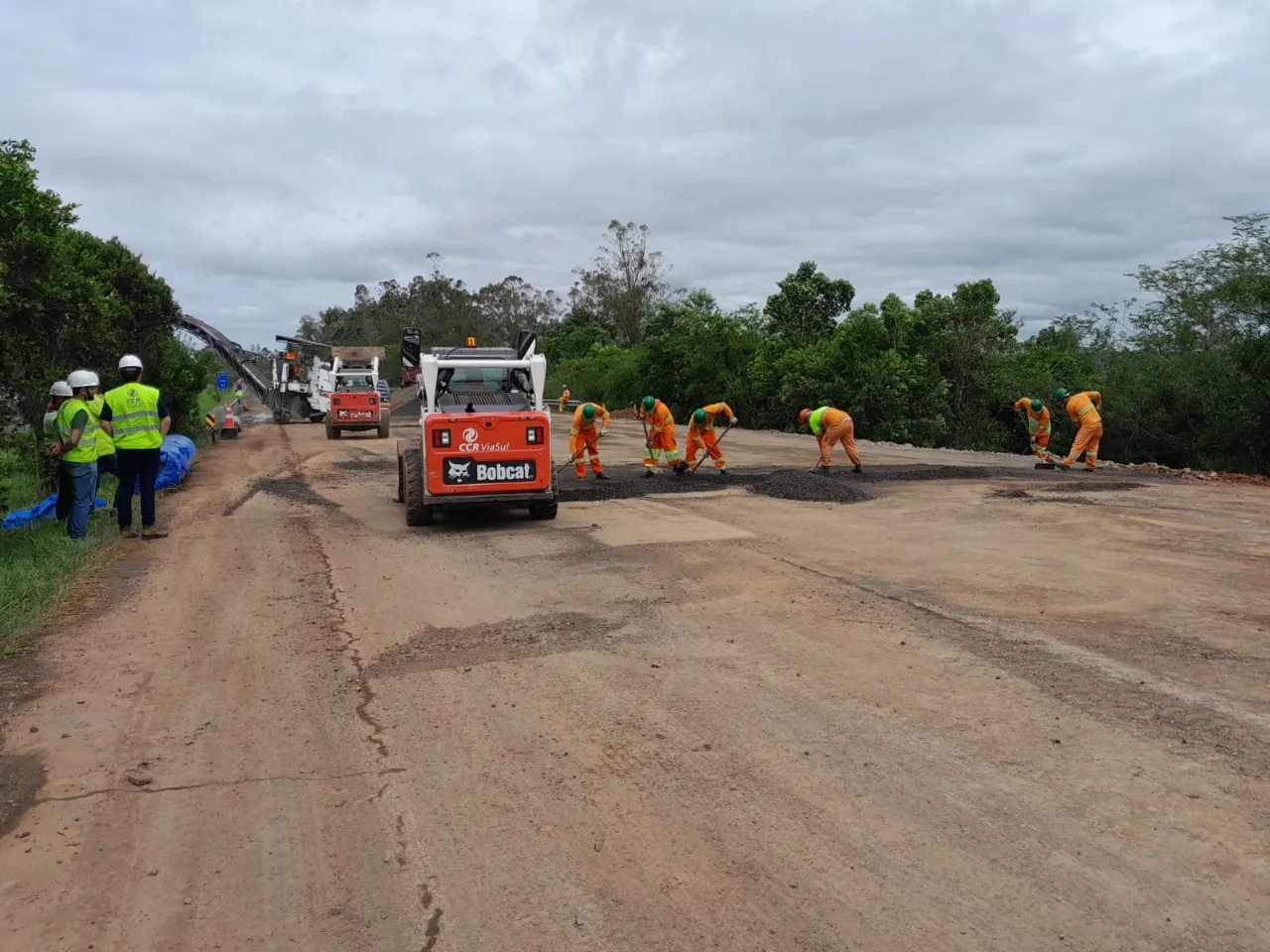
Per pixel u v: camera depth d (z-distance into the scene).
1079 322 37.75
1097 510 11.81
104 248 20.77
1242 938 3.12
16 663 6.29
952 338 30.69
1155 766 4.39
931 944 3.12
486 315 76.06
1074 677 5.57
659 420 15.71
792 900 3.39
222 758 4.77
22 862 3.79
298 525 11.95
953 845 3.74
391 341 75.31
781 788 4.27
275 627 7.14
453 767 4.60
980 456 19.94
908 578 8.15
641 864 3.67
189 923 3.37
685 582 8.18
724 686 5.59
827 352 30.42
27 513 11.68
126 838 3.97
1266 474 23.12
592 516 12.04
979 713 5.07
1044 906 3.32
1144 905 3.31
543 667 6.00
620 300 60.53
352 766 4.64
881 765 4.48
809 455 20.17
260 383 40.09
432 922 3.33
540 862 3.70
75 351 16.69
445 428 11.23
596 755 4.68
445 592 8.10
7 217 10.14
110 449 12.22
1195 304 25.98
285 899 3.50
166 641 6.80
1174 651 6.04
